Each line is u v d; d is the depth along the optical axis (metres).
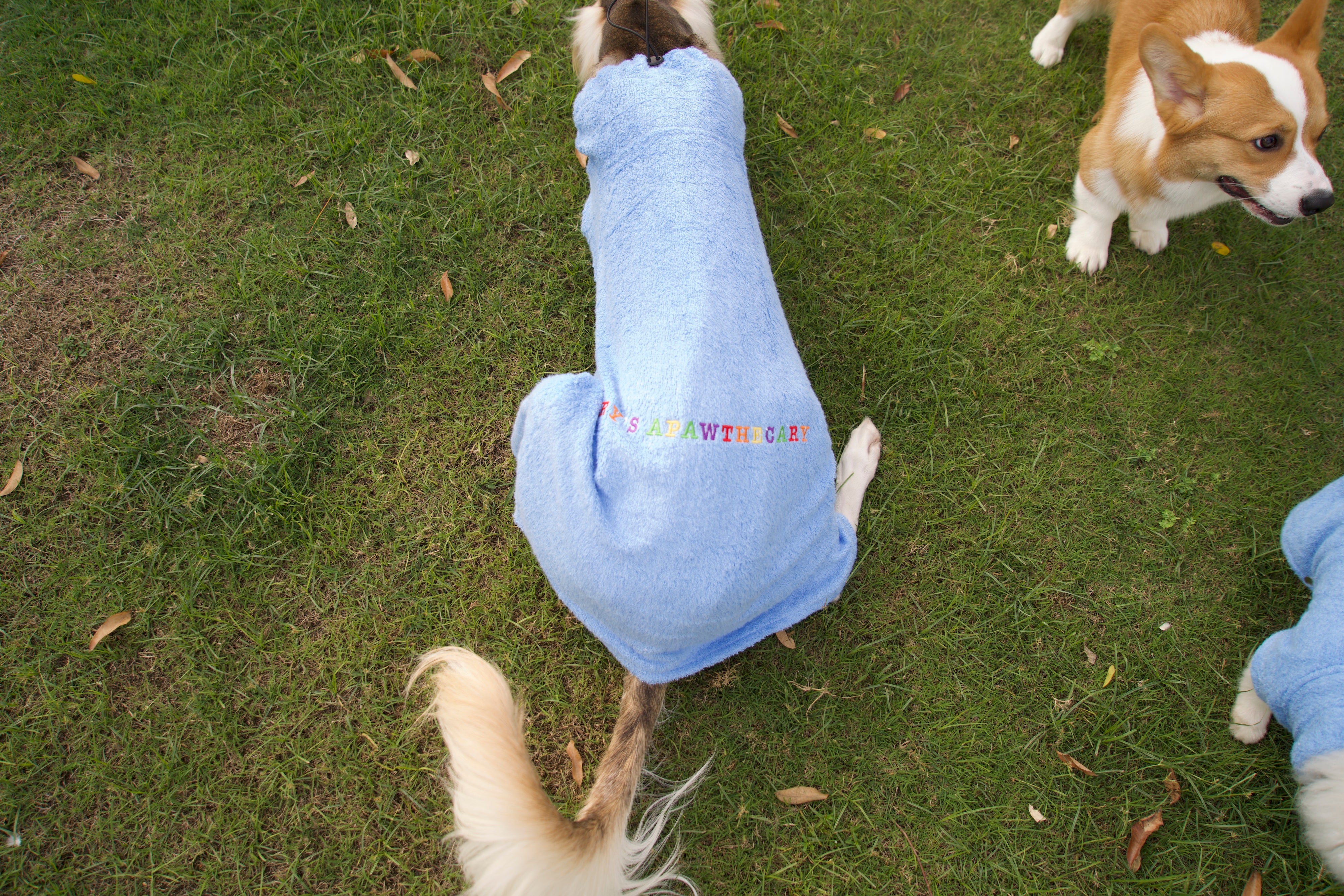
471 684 1.42
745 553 1.46
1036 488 2.38
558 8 2.79
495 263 2.54
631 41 2.10
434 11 2.73
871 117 2.74
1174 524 2.34
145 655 2.14
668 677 1.72
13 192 2.54
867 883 2.03
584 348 2.48
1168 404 2.46
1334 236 2.62
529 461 1.66
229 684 2.13
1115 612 2.27
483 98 2.71
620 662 1.94
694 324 1.51
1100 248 2.54
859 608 2.26
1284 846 2.04
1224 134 1.93
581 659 2.20
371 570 2.25
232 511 2.27
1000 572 2.30
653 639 1.57
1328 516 1.81
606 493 1.50
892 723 2.16
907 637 2.24
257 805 2.04
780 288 2.54
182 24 2.71
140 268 2.49
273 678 2.14
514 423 2.04
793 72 2.78
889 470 2.38
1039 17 2.89
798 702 2.17
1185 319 2.54
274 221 2.56
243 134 2.62
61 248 2.50
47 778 2.03
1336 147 2.71
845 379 2.47
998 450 2.41
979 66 2.83
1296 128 1.89
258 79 2.68
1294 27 1.98
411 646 2.19
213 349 2.40
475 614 2.23
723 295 1.55
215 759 2.07
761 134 2.68
